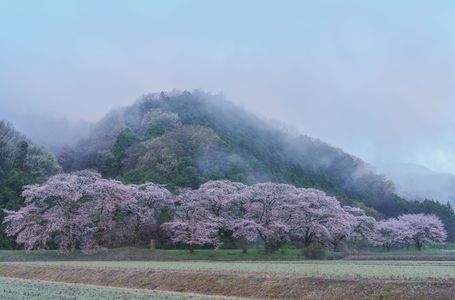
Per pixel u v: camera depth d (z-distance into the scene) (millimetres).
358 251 90375
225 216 81938
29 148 109812
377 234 104250
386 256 73375
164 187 90250
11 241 79438
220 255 72125
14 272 49938
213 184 84688
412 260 65500
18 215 69375
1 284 39250
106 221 73250
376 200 154500
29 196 70562
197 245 81500
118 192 75188
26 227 70125
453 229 137625
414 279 29203
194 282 35875
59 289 35344
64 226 69438
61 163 144375
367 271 36250
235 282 33844
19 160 103625
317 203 82312
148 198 79750
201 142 118750
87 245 70188
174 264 51906
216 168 108188
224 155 116188
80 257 68312
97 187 73125
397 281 28469
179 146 114000
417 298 25516
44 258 66812
